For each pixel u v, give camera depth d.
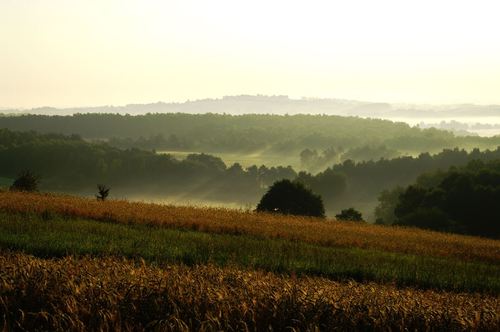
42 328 11.79
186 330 11.56
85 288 13.58
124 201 58.03
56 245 25.44
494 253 43.59
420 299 17.33
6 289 13.42
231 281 16.61
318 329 12.20
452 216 96.12
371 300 14.84
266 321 12.59
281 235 40.84
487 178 108.31
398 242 44.78
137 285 13.83
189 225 41.56
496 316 14.61
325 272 26.19
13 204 43.50
